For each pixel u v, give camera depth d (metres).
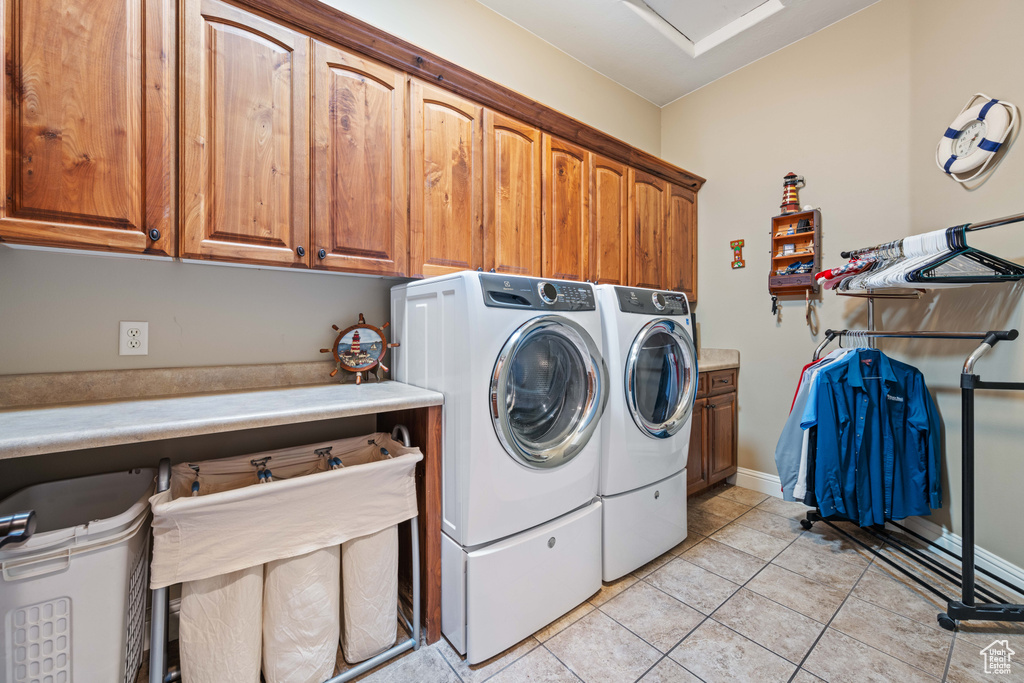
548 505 1.53
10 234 1.02
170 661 1.32
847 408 2.03
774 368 2.77
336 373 1.84
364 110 1.59
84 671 1.00
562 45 2.65
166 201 1.22
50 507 1.28
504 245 2.01
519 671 1.34
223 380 1.60
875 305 2.33
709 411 2.67
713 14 2.48
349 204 1.56
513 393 1.49
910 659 1.36
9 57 1.03
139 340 1.46
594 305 1.70
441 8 2.13
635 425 1.82
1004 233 1.77
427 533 1.46
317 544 1.21
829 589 1.75
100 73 1.14
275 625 1.18
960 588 1.73
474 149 1.91
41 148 1.06
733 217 2.97
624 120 3.11
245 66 1.35
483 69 2.29
